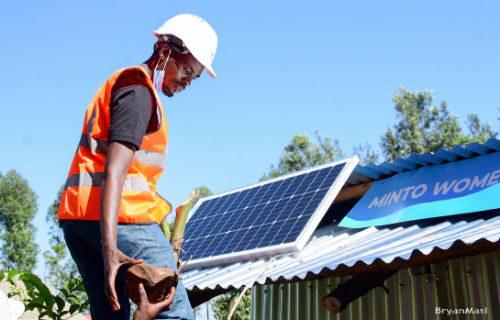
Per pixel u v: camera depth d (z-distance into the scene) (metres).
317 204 7.88
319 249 7.22
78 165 2.69
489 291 6.11
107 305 2.86
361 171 8.48
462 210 6.59
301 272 5.91
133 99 2.48
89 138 2.66
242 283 6.33
